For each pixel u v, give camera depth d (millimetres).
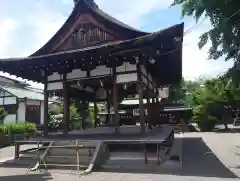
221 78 10023
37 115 28969
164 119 38219
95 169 9555
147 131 13547
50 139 12062
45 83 13938
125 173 8867
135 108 33406
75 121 27297
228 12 8125
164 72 17484
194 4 8602
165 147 11906
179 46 10898
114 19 14773
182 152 13633
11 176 8953
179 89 49469
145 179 7945
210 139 20688
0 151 16797
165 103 40531
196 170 9211
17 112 26547
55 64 13109
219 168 9578
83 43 13727
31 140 12070
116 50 11125
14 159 11898
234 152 13602
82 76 13266
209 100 31078
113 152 11703
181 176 8289
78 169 9602
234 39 8484
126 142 10391
